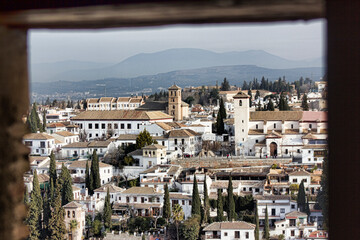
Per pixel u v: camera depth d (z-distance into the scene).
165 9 9.21
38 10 9.38
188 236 145.50
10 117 10.11
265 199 154.38
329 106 9.05
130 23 9.87
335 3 8.88
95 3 9.20
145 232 153.38
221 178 178.75
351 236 8.98
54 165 178.50
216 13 9.37
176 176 182.62
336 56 8.96
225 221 145.25
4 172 10.00
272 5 9.06
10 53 10.02
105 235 153.38
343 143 9.01
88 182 180.38
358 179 8.93
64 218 152.62
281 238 143.12
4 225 10.02
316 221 145.25
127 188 181.25
